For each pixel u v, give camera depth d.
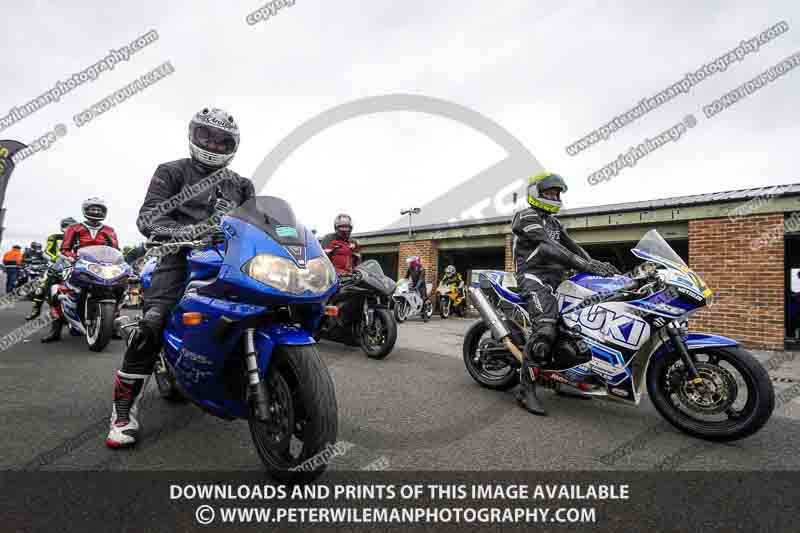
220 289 2.14
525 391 3.66
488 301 4.27
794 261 9.19
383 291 5.55
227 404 2.40
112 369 4.53
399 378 4.59
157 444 2.66
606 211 9.85
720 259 8.23
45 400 3.45
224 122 2.77
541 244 3.73
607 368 3.43
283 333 2.17
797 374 5.38
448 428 3.10
